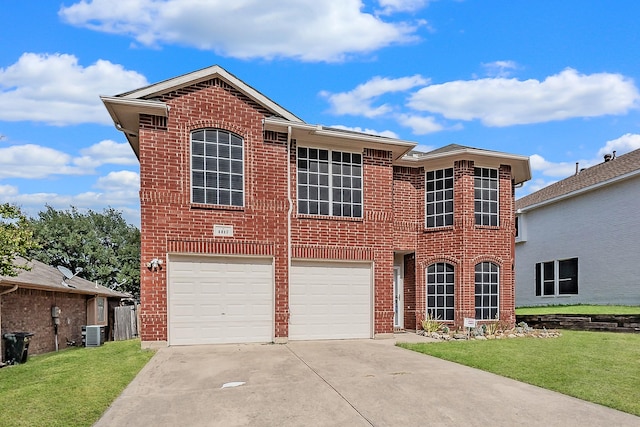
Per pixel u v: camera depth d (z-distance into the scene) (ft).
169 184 35.45
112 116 36.14
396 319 51.34
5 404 20.40
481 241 48.70
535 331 45.60
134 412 19.25
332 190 41.55
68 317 60.90
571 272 70.33
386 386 23.24
